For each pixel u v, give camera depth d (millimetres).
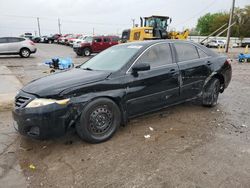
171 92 4699
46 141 3984
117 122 4051
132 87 4121
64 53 25062
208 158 3373
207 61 5336
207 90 5457
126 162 3314
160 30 20328
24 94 3643
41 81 3949
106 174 3053
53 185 2865
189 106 5730
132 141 3936
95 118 3768
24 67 13859
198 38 49281
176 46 4969
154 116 5070
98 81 3811
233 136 4086
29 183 2912
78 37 34875
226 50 26109
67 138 4062
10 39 19266
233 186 2770
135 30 20125
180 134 4188
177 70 4730
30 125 3459
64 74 4258
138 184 2842
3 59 18734
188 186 2785
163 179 2922
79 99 3590
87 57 20891
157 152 3568
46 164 3320
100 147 3748
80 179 2965
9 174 3102
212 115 5129
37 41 47062
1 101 6074
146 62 4395
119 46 5055
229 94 7039
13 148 3795
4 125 4754
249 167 3143
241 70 12750
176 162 3287
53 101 3436
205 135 4133
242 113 5266
